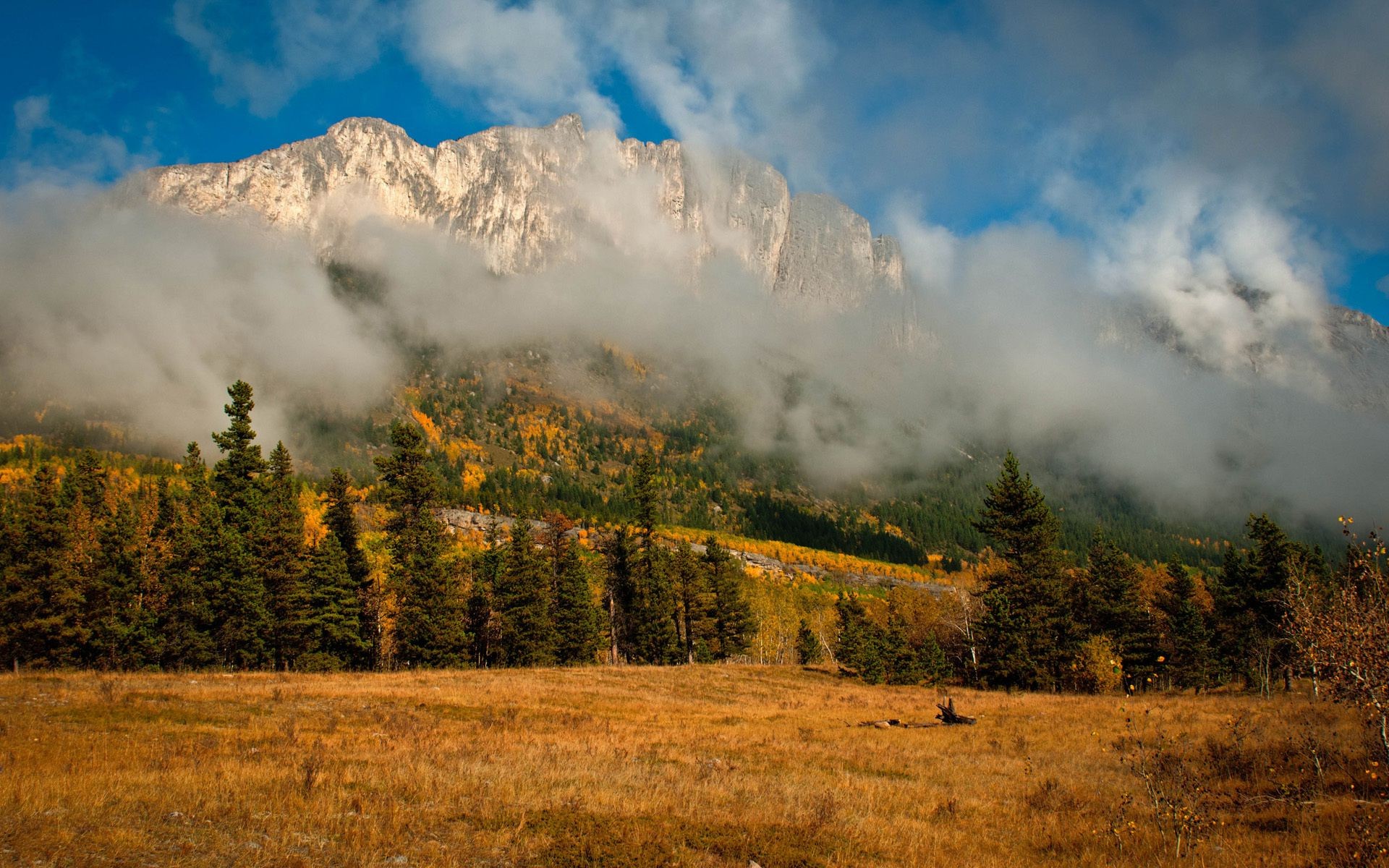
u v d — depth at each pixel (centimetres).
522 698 3297
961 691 5109
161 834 1118
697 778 1761
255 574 4978
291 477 6138
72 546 5116
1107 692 4981
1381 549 1273
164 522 5344
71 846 1030
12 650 4484
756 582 12706
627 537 7431
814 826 1376
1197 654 5978
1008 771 2127
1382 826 1250
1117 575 6153
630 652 7600
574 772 1711
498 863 1124
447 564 6384
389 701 2894
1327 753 1839
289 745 1897
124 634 4788
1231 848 1295
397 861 1097
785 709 3719
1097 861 1286
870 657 5794
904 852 1308
